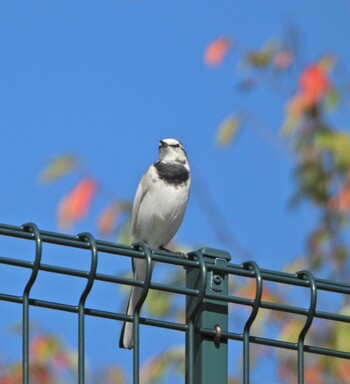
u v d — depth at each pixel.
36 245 7.06
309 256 12.93
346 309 12.24
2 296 6.95
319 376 12.20
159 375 12.44
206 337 7.45
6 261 6.98
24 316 6.96
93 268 7.18
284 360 12.37
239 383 12.27
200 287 7.49
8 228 7.04
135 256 7.38
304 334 7.64
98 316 7.17
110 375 12.11
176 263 7.49
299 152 13.32
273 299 12.62
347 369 12.12
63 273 7.14
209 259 7.59
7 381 12.05
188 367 7.42
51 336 12.24
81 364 7.03
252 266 7.63
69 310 7.11
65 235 7.18
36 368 12.18
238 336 7.53
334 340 12.26
